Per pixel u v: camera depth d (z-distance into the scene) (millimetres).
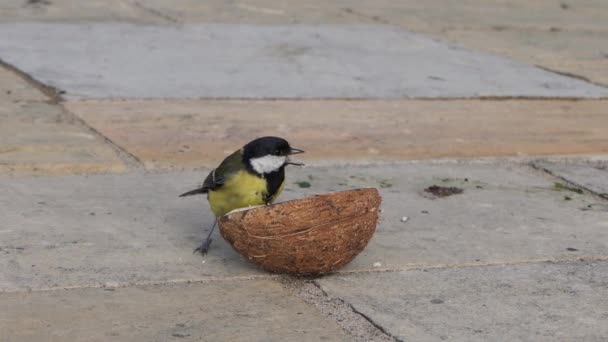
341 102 17000
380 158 13836
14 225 10367
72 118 15023
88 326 7969
